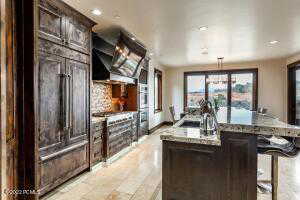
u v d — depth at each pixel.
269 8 2.85
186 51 5.61
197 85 8.35
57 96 2.61
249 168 1.81
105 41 3.85
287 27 3.65
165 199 2.06
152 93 7.04
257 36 4.18
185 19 3.26
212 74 8.07
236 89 7.73
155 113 7.51
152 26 3.61
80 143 3.08
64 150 2.74
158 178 3.20
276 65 7.10
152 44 4.85
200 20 3.31
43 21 2.36
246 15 3.09
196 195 1.97
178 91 8.59
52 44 2.51
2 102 0.81
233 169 1.85
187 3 2.70
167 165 2.05
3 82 0.81
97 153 3.60
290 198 2.59
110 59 4.00
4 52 0.82
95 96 4.56
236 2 2.68
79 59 3.05
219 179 1.89
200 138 1.93
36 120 1.21
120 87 5.33
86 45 3.22
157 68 7.71
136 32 3.95
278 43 4.75
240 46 5.04
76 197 2.58
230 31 3.88
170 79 8.70
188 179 1.99
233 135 1.84
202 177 1.95
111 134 3.99
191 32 3.94
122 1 2.65
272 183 2.29
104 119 3.78
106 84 5.04
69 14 2.80
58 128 2.64
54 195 2.61
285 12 2.99
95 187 2.87
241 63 7.57
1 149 0.81
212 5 2.76
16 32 1.17
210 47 5.16
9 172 1.13
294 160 4.12
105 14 3.08
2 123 0.81
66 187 2.83
